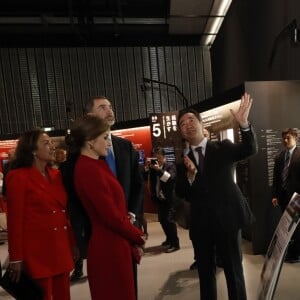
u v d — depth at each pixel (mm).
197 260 2098
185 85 8289
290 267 3176
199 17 6906
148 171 4734
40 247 1636
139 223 1746
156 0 7227
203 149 2086
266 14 4734
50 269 1647
